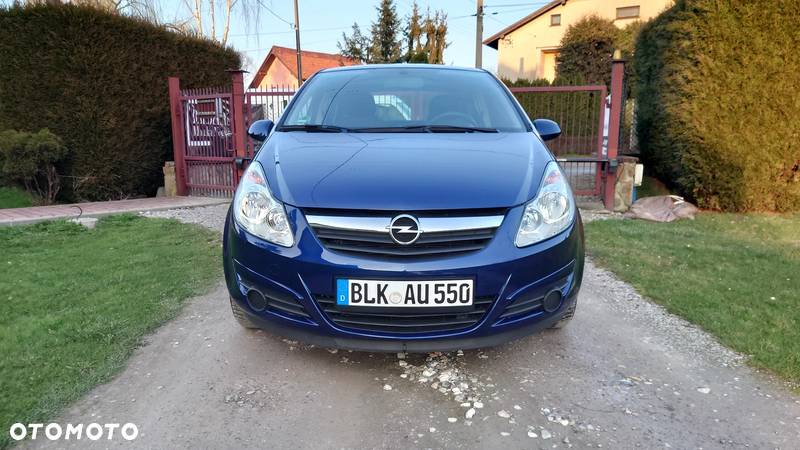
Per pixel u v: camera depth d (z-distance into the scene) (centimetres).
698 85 637
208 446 202
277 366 265
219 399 235
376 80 367
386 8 3097
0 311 326
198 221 639
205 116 821
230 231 257
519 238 230
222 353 278
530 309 237
